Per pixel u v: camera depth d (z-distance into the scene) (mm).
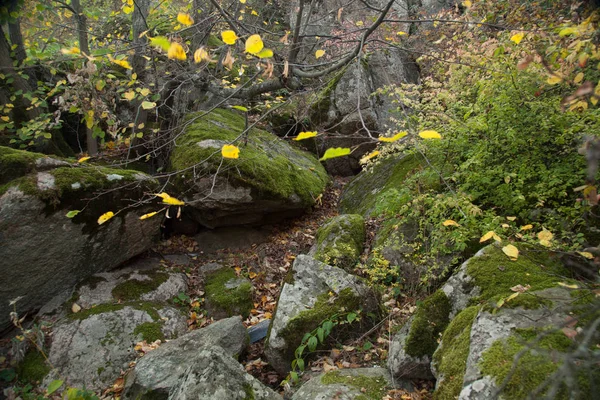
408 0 8172
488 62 3371
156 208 4605
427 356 2773
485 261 2891
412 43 7223
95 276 4293
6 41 5109
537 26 3617
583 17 3070
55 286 4043
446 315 2895
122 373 3498
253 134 6383
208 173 4844
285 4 8820
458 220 3465
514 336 2064
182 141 5398
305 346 3242
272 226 5688
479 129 3453
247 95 4402
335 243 4387
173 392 2680
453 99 3729
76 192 3922
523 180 3305
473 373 1992
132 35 5574
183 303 4340
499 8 4316
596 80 2814
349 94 6816
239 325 3652
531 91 3223
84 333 3713
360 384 2770
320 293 3650
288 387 3111
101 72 4016
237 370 2660
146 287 4328
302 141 7246
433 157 4254
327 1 7711
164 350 3348
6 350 3678
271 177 5207
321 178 6473
